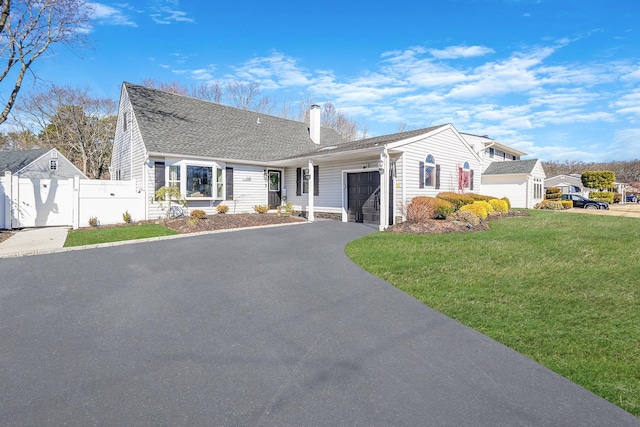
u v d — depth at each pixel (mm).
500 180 26109
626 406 2537
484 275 5887
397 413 2389
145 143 13398
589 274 5754
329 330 3840
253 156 16516
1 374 2898
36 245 8539
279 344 3488
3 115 12680
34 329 3824
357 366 3055
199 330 3822
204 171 14719
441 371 2988
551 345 3512
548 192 31812
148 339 3590
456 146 15680
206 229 11656
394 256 7352
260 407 2451
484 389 2717
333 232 11125
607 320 4062
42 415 2346
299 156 15359
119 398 2557
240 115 19625
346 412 2396
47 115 30406
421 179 13477
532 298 4805
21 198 12062
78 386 2715
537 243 8367
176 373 2920
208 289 5273
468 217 11422
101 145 33062
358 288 5371
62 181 12859
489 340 3631
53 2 12742
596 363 3174
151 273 6129
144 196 13297
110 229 11086
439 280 5691
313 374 2916
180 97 17859
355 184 14477
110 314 4270
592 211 21844
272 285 5496
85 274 6035
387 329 3883
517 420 2330
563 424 2301
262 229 11883
